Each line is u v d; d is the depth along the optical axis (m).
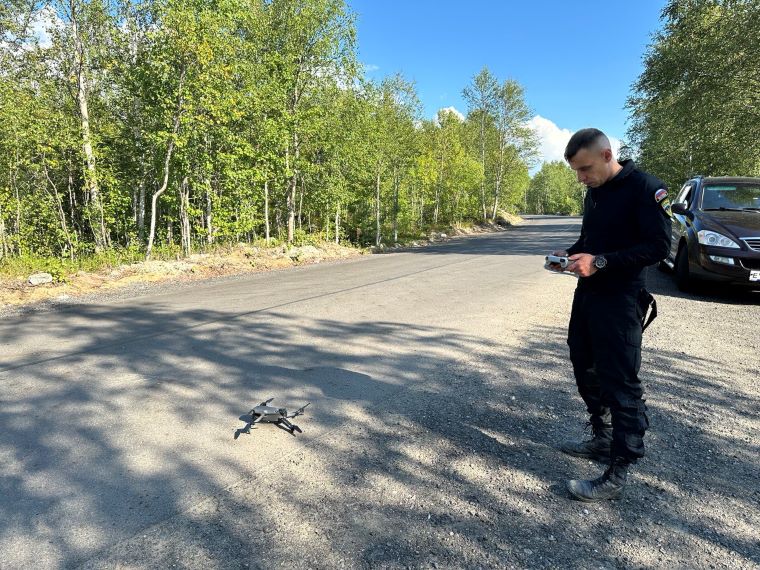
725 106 15.91
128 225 15.59
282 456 2.65
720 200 7.87
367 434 2.91
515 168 44.88
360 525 2.06
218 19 12.20
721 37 15.06
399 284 8.62
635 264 2.20
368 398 3.45
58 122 12.70
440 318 5.86
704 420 3.10
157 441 2.82
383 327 5.45
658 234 2.18
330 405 3.34
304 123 16.47
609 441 2.58
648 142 28.98
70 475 2.46
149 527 2.04
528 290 7.80
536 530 2.05
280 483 2.38
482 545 1.94
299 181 20.34
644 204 2.23
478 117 41.69
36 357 4.54
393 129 22.03
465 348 4.63
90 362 4.34
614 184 2.35
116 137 15.04
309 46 16.42
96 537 1.98
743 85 15.26
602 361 2.32
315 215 23.66
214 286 9.11
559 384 3.70
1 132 11.91
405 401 3.40
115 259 11.64
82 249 13.76
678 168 23.81
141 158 15.04
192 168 13.73
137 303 7.34
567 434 2.91
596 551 1.92
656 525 2.09
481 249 17.19
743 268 6.55
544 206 98.50
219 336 5.16
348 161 18.91
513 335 5.07
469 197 38.31
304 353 4.52
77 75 13.30
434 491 2.32
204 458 2.62
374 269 11.39
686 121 17.14
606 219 2.36
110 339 5.16
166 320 6.01
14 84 12.25
